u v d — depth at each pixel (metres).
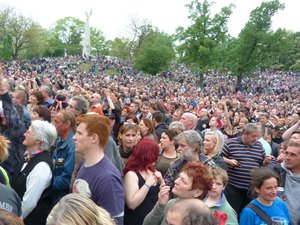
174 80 64.94
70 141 4.15
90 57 79.12
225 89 53.59
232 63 60.50
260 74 83.44
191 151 4.39
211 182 3.05
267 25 60.47
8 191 2.87
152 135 5.96
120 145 4.92
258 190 3.55
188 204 2.15
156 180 3.57
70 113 4.34
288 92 57.53
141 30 78.00
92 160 3.08
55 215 1.91
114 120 6.39
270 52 60.41
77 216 1.89
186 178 2.97
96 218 1.93
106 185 2.94
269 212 3.49
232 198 5.55
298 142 3.83
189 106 14.25
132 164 3.62
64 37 113.25
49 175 3.73
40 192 3.62
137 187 3.51
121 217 3.03
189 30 59.97
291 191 3.82
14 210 2.82
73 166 4.00
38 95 7.32
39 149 3.78
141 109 9.91
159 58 68.06
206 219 2.07
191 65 69.06
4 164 4.26
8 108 4.54
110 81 37.28
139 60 69.06
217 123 8.09
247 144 5.62
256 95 42.66
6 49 73.06
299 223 3.69
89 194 2.96
